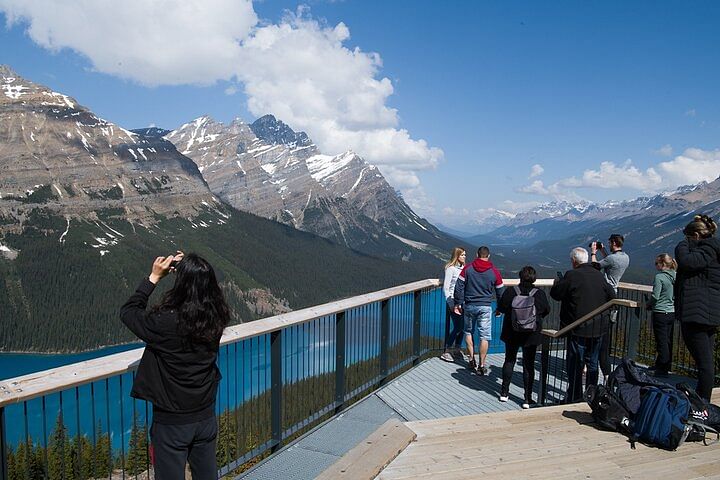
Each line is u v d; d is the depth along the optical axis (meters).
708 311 4.91
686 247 5.00
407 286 7.51
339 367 5.89
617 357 8.51
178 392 2.79
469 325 7.68
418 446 4.37
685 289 5.06
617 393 4.71
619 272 7.43
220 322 2.88
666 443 4.28
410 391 6.80
